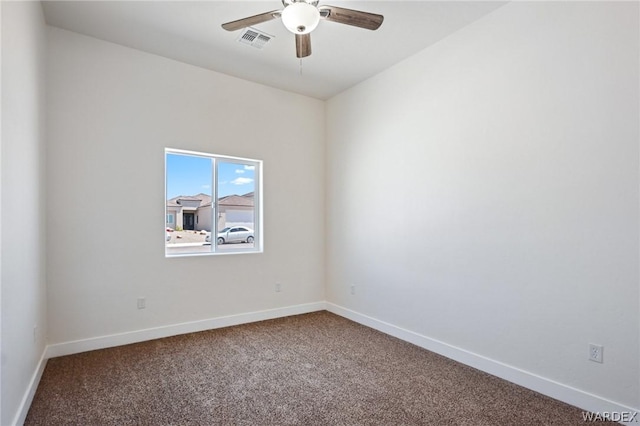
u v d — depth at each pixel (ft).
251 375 8.32
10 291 5.56
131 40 9.96
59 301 9.28
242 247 13.03
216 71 11.98
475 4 8.25
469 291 9.07
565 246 7.18
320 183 14.64
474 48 8.98
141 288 10.55
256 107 12.95
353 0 8.06
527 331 7.81
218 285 12.06
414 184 10.69
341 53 10.66
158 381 7.95
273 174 13.41
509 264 8.17
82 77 9.68
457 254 9.39
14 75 5.89
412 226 10.75
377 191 12.12
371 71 11.96
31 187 7.25
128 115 10.36
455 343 9.40
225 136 12.20
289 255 13.80
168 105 11.05
